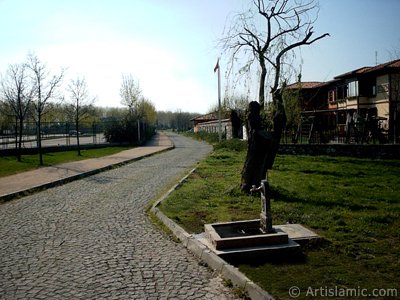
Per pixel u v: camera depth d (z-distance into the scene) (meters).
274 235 5.94
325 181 13.00
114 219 8.64
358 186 11.83
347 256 5.55
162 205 9.55
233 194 10.72
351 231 6.79
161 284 4.89
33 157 26.02
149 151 32.03
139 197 11.34
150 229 7.76
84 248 6.49
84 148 35.81
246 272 5.04
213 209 9.04
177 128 122.12
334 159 20.56
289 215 8.02
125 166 20.95
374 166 17.25
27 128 35.56
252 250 5.65
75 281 5.02
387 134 23.97
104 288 4.78
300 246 5.90
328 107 43.69
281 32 13.98
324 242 6.16
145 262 5.75
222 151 29.00
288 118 24.41
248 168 10.84
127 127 42.50
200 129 74.31
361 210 8.49
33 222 8.45
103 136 44.00
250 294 4.41
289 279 4.73
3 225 8.22
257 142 10.77
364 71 35.34
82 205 10.30
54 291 4.71
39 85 43.12
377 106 34.62
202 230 7.25
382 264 5.14
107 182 14.69
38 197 11.67
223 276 5.08
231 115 37.81
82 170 17.91
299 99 26.31
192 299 4.43
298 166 17.67
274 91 12.46
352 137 27.44
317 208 8.70
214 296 4.51
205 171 16.80
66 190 12.93
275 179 13.63
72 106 34.44
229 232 6.66
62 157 26.06
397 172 15.22
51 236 7.29
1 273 5.36
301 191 10.98
